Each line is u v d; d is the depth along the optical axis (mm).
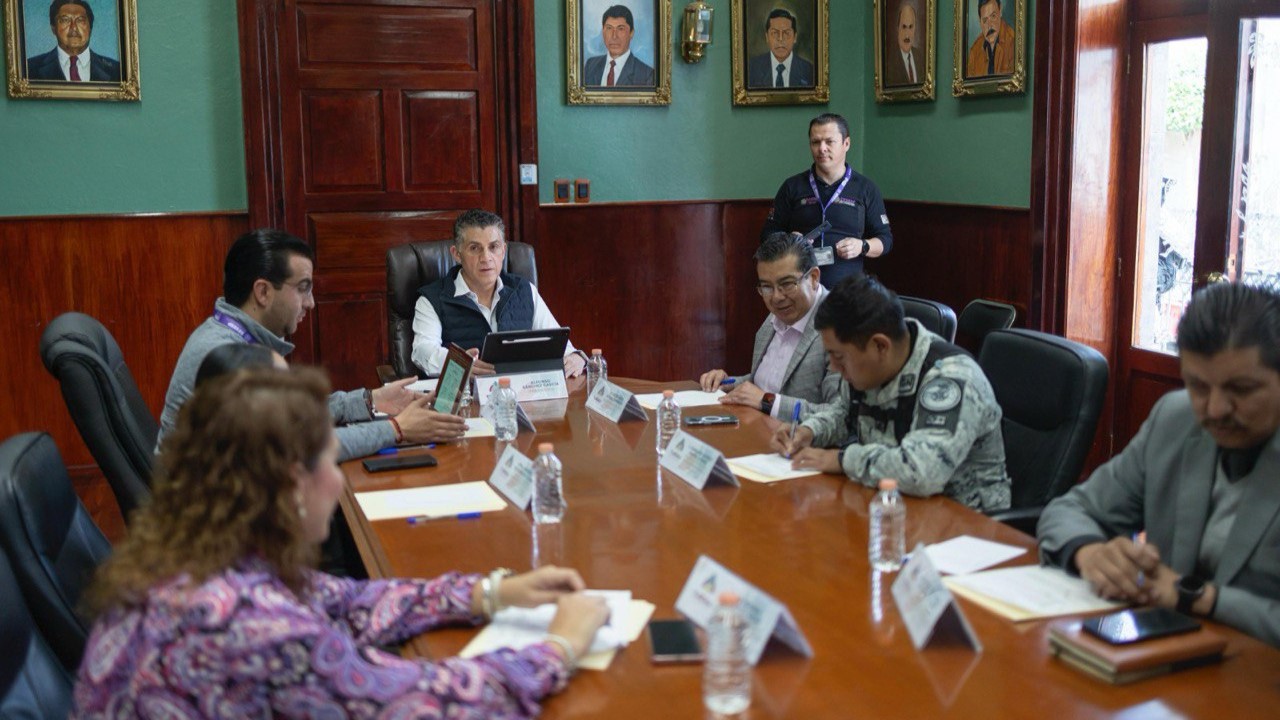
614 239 6133
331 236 5605
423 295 4203
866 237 5609
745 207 6363
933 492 2381
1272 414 1708
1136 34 4711
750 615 1632
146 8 5156
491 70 5781
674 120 6148
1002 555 2023
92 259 5203
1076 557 1880
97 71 5082
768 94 6238
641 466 2721
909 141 5965
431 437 2955
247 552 1387
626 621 1748
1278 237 4047
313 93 5488
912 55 5816
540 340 3539
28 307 5133
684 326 6348
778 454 2756
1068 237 4809
